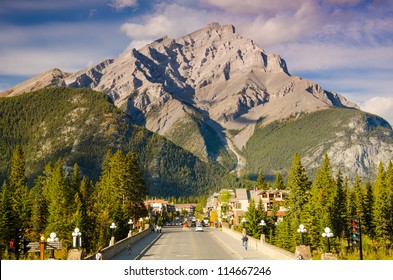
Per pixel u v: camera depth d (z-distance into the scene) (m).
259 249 58.72
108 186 115.81
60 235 78.12
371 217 100.25
